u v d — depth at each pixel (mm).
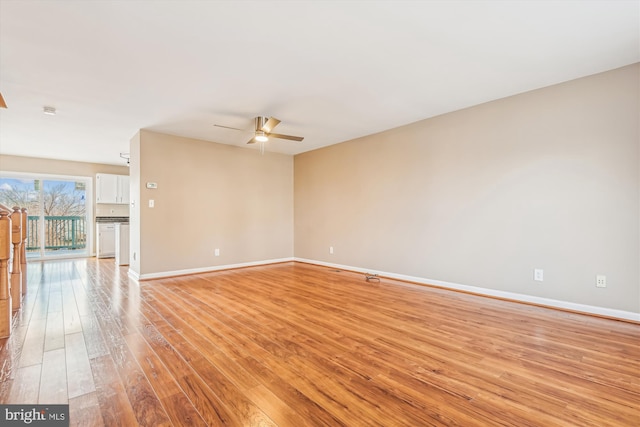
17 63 2570
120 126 4340
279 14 1995
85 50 2389
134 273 4672
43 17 1975
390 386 1703
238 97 3357
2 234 2365
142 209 4500
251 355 2072
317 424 1389
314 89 3176
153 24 2078
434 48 2438
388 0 1873
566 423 1393
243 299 3459
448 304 3270
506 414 1459
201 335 2416
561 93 3070
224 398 1583
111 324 2654
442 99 3490
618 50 2486
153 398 1579
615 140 2791
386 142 4695
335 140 5320
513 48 2447
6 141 5098
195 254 5043
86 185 7102
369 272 4957
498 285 3496
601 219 2859
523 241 3314
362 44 2367
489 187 3570
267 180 6062
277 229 6207
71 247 7047
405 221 4438
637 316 2680
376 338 2367
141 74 2799
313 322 2715
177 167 4859
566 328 2564
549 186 3146
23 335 2408
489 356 2061
